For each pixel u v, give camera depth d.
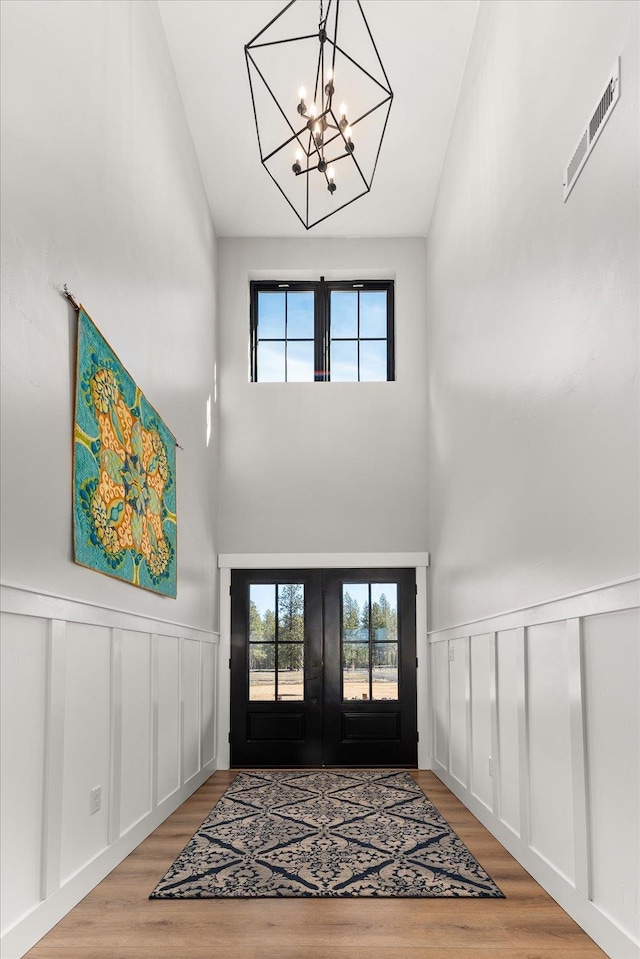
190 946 3.02
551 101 3.68
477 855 4.33
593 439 3.09
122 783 4.28
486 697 5.14
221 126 6.64
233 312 8.40
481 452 5.35
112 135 4.23
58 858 3.25
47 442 3.19
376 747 7.95
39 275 3.14
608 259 2.92
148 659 4.89
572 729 3.30
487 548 5.13
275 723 7.99
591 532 3.12
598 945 2.99
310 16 5.51
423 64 5.98
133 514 4.41
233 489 8.18
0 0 2.81
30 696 3.01
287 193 7.64
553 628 3.65
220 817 5.33
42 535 3.12
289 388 8.32
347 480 8.20
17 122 2.95
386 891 3.68
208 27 5.60
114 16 4.32
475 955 2.93
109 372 4.00
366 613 8.14
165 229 5.57
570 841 3.38
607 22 2.94
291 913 3.40
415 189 7.61
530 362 4.05
